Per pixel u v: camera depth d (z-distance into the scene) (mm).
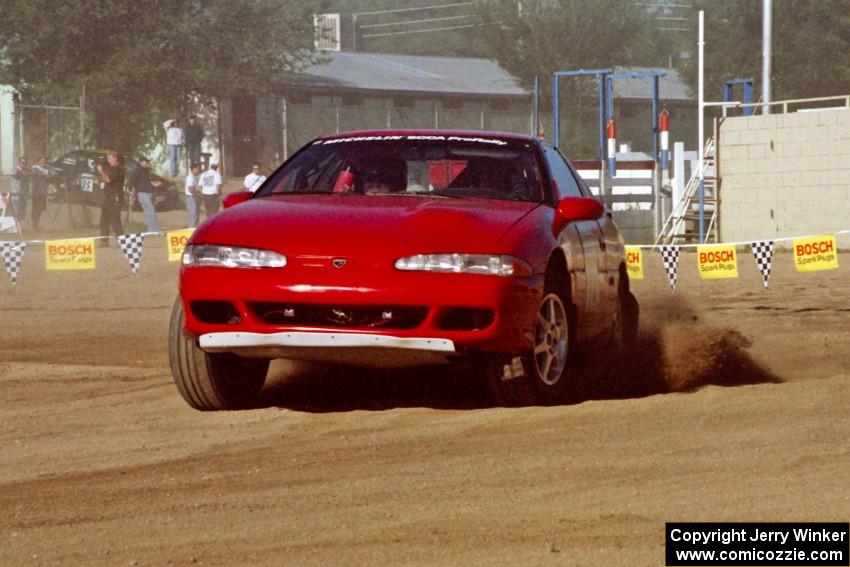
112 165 89875
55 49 148500
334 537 15398
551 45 195375
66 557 14773
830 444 20375
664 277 63625
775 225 92625
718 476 18328
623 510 16516
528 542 15078
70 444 21812
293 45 163000
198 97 164375
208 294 23828
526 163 27797
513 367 24422
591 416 23047
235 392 25391
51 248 49812
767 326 42438
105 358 35750
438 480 18359
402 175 27391
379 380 29078
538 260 24484
